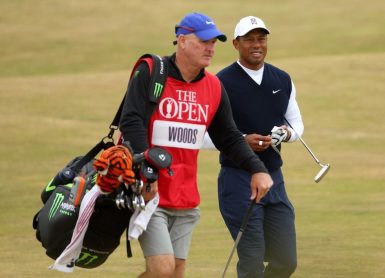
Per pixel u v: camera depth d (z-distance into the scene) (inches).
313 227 1359.5
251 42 858.8
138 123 681.6
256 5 4709.6
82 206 657.0
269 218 849.5
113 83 3102.9
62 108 2755.9
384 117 2618.1
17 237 1331.2
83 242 678.5
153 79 691.4
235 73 866.1
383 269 1047.6
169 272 688.4
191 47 699.4
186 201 714.8
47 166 2081.7
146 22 4451.3
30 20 4507.9
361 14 4372.5
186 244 729.0
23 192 1781.5
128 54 3885.3
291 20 4347.9
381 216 1460.4
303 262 1088.2
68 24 4429.1
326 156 2169.0
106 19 4520.2
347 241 1232.8
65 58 3850.9
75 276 1019.9
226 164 853.2
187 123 709.3
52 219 675.4
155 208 669.9
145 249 694.5
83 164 707.4
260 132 869.2
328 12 4466.0
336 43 3858.3
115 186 652.1
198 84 713.6
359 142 2331.4
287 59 3442.4
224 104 730.2
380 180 1891.0
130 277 1016.9
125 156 645.9
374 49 3740.2
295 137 876.6
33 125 2518.5
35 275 1022.4
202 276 1026.1
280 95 872.9
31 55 3917.3
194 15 705.6
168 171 681.6
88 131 2482.8
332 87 2947.8
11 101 2817.4
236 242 748.0
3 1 4815.5
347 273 1026.7
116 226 677.9
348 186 1824.6
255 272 832.3
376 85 2967.5
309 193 1745.8
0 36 4222.4
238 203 844.6
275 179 855.1
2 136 2377.0
